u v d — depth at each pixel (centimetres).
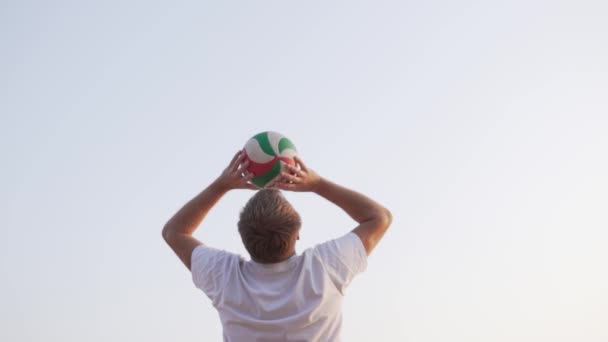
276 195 177
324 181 201
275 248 172
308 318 168
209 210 201
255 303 171
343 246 180
